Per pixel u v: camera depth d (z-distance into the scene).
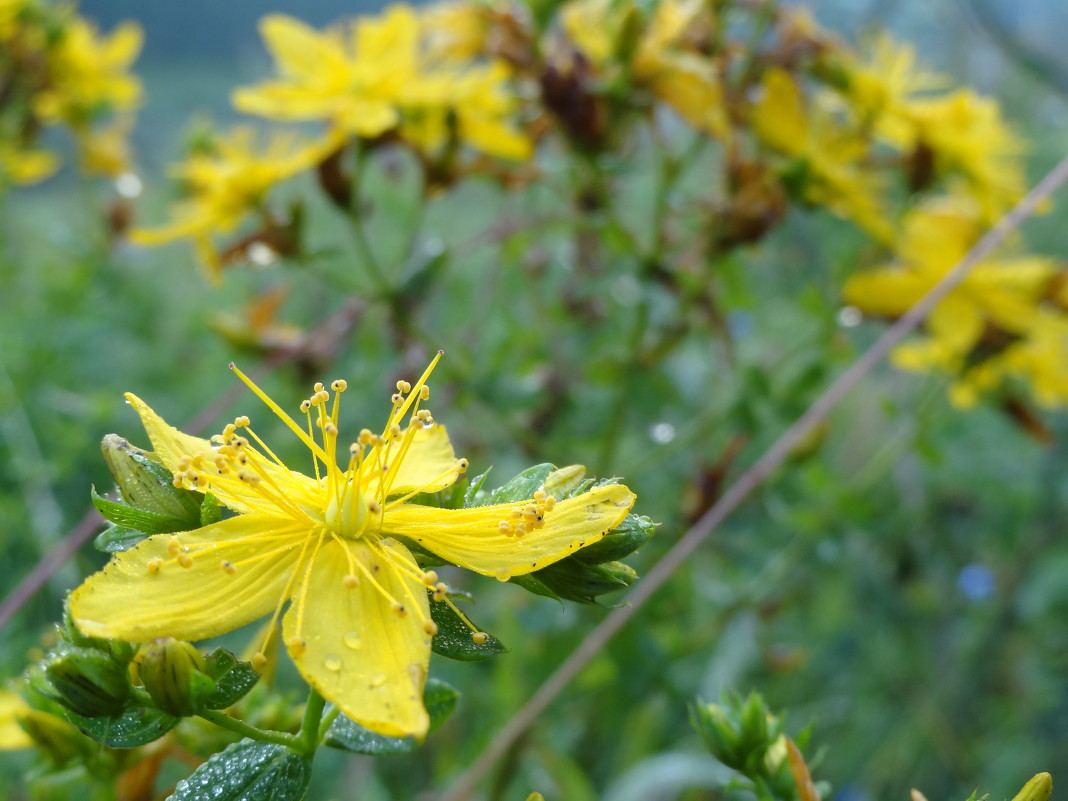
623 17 0.14
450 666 0.17
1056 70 0.21
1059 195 0.27
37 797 0.11
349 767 0.16
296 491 0.08
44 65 0.20
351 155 0.16
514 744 0.15
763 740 0.09
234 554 0.07
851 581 0.19
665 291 0.16
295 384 0.17
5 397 0.17
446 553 0.07
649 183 0.21
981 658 0.20
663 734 0.17
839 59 0.15
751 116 0.15
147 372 0.22
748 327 0.21
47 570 0.13
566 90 0.14
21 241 0.26
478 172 0.16
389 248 0.24
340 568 0.07
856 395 0.22
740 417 0.15
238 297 0.25
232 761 0.08
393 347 0.17
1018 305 0.15
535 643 0.16
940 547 0.20
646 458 0.16
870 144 0.16
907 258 0.15
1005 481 0.22
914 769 0.18
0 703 0.10
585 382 0.17
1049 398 0.16
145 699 0.07
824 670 0.19
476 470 0.17
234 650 0.17
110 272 0.23
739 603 0.16
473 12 0.15
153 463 0.08
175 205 0.23
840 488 0.16
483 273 0.23
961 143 0.15
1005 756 0.18
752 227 0.14
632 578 0.08
